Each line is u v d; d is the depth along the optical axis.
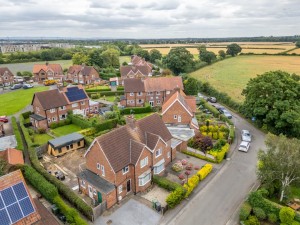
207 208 34.59
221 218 32.75
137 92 81.12
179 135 52.09
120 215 33.06
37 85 113.38
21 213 24.30
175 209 34.41
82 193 37.94
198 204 35.41
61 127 64.88
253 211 32.88
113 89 102.44
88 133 57.16
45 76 121.94
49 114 64.69
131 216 32.91
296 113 51.66
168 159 45.62
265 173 34.16
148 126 43.53
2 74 112.38
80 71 115.19
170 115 58.16
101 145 35.22
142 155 37.12
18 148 47.66
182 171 43.28
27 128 61.53
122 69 116.81
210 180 41.03
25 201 24.92
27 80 125.19
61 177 40.84
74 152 50.84
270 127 58.81
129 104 82.25
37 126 63.78
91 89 100.06
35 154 45.78
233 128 58.31
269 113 55.28
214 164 45.88
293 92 55.38
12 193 24.38
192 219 32.53
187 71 133.25
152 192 38.00
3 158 40.75
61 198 36.12
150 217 32.78
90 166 38.66
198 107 77.44
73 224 29.56
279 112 54.88
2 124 58.06
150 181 39.72
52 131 61.16
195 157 48.19
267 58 181.88
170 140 45.41
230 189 38.62
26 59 193.12
